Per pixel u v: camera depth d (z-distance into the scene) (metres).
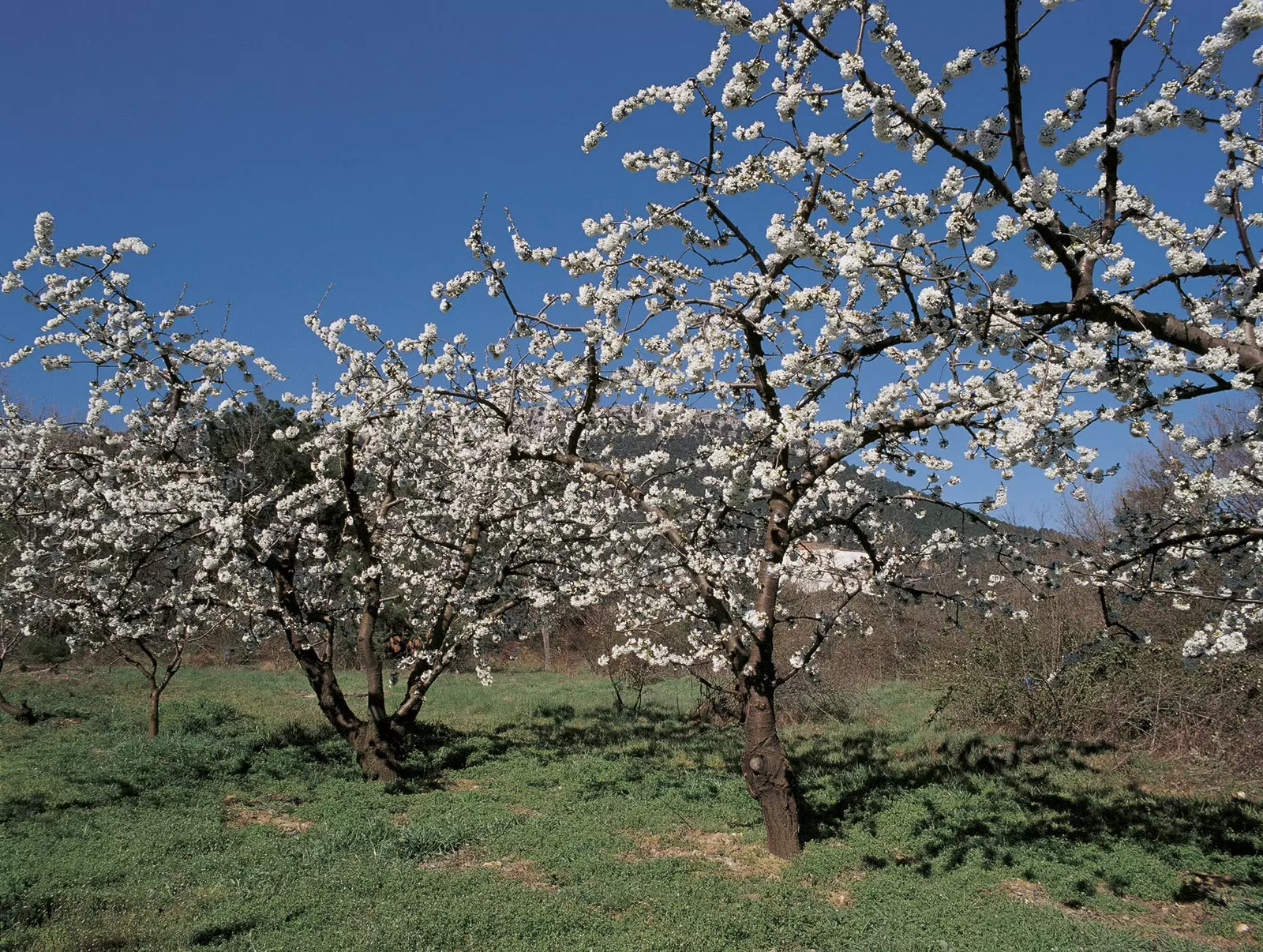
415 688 10.36
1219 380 3.96
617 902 5.75
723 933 5.27
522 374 8.73
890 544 8.72
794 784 8.99
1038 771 10.27
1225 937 5.63
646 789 9.02
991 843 7.37
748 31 4.11
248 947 4.88
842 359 4.98
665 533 7.15
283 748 10.81
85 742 10.75
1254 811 8.51
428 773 9.95
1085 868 6.85
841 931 5.40
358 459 10.25
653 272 6.40
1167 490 6.58
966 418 4.78
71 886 5.86
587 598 9.05
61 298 7.69
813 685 13.29
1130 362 4.17
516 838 7.23
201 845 6.88
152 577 11.62
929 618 17.52
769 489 6.29
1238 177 4.04
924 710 14.36
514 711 14.73
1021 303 4.18
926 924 5.59
